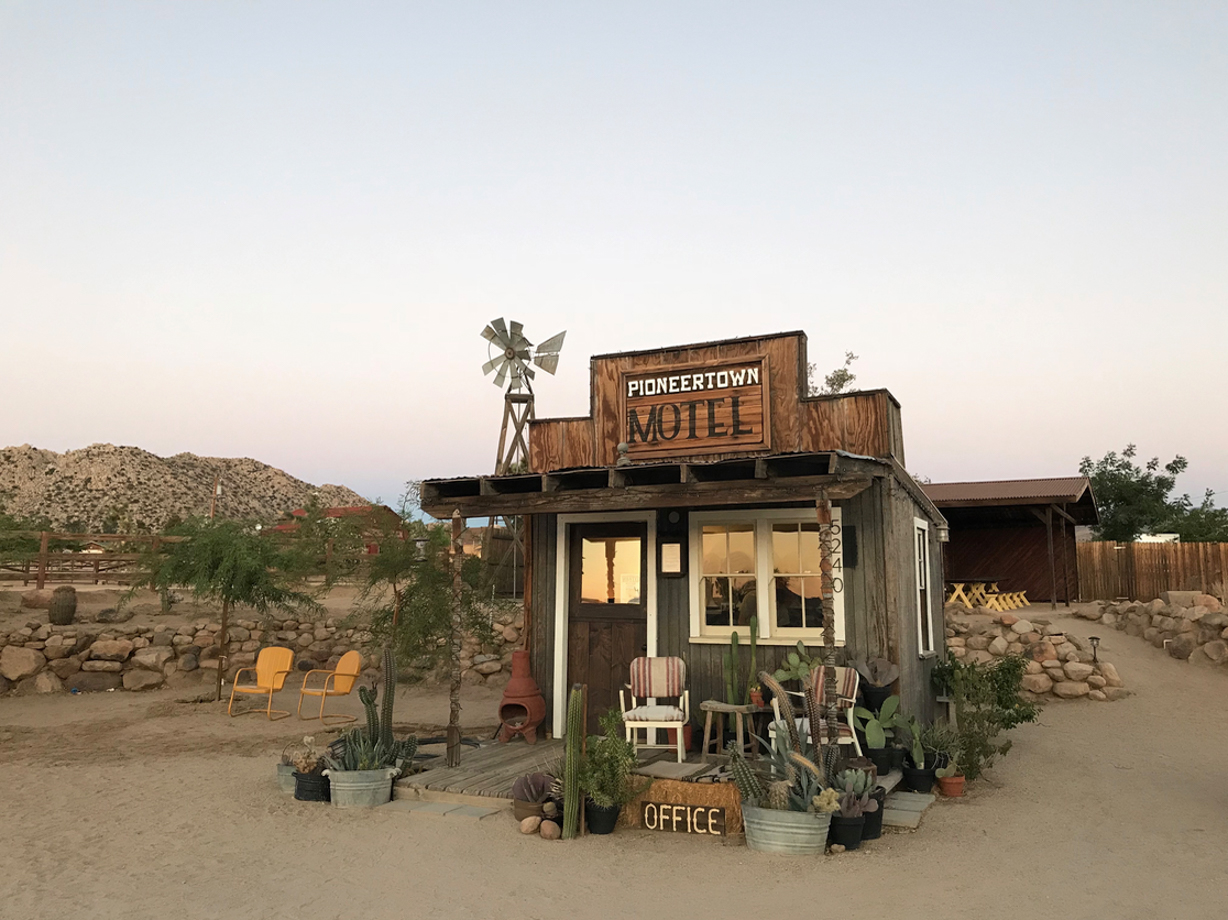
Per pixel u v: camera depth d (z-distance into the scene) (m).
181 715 13.72
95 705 14.84
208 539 15.49
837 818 6.58
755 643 9.39
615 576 10.60
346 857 6.54
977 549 23.28
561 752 9.70
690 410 10.53
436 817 7.58
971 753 8.85
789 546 9.66
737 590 9.85
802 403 10.02
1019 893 5.66
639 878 6.00
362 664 17.62
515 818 7.46
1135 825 7.43
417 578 16.31
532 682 10.55
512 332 15.70
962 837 7.01
